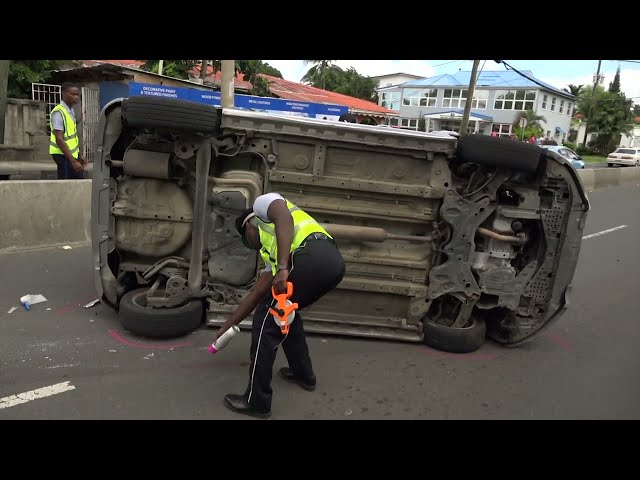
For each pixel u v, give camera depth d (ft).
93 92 48.49
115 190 13.87
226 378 12.07
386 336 14.65
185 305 13.94
